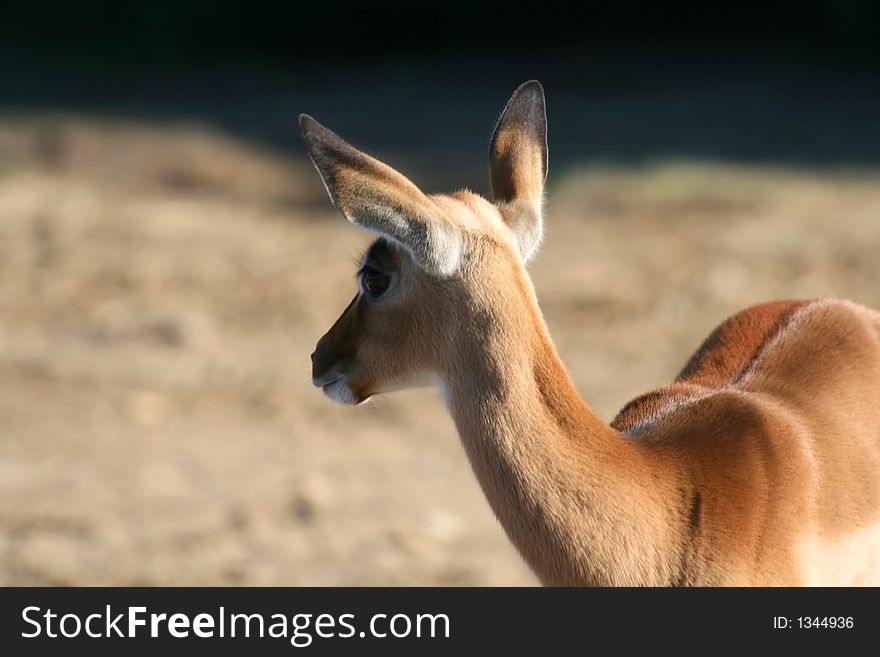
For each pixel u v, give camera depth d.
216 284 25.64
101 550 15.58
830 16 42.72
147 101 41.09
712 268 25.30
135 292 25.12
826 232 26.94
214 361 21.81
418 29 48.75
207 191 32.91
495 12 48.28
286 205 31.73
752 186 30.44
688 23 46.06
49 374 21.14
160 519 16.48
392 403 20.34
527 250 9.36
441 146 35.91
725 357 10.45
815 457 9.43
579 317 23.38
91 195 31.66
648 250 26.70
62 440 18.83
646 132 35.66
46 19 49.34
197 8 48.16
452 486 17.59
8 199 31.05
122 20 48.62
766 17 45.19
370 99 41.50
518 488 8.80
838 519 9.41
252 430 19.30
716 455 9.16
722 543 8.94
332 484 17.47
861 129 34.88
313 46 48.59
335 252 27.72
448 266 8.75
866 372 10.02
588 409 8.99
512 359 8.82
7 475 17.69
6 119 38.34
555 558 8.84
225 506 16.86
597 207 29.89
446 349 8.94
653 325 22.91
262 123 38.72
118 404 20.06
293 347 22.52
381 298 9.09
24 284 25.48
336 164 8.35
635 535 8.83
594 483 8.80
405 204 8.53
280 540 15.88
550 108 39.03
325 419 19.72
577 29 47.31
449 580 14.77
